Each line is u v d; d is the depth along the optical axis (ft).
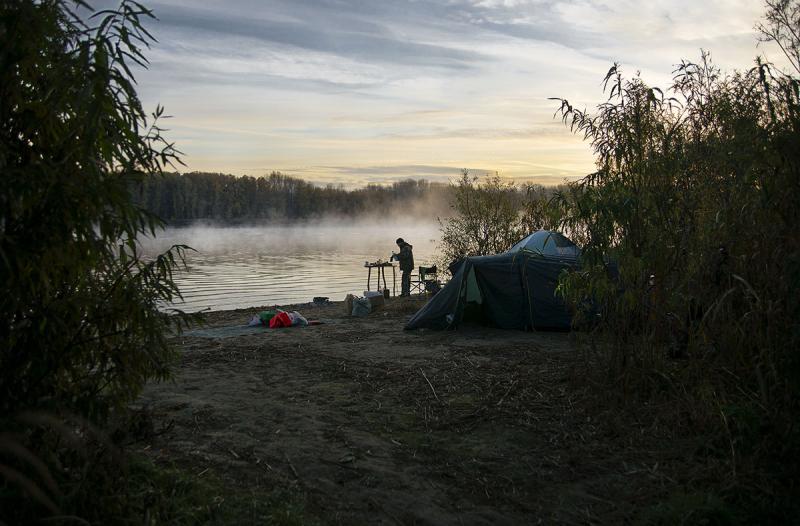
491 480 13.73
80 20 8.91
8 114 8.50
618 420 17.10
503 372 23.44
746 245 17.19
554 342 30.14
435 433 16.84
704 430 15.80
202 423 17.57
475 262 34.88
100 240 8.78
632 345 19.57
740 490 12.57
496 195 54.85
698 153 19.57
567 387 20.72
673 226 19.44
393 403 19.77
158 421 17.62
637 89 20.38
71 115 9.12
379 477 13.80
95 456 9.78
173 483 12.63
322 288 76.69
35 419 7.54
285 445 15.76
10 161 8.48
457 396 20.38
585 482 13.60
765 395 14.44
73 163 8.95
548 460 14.80
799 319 14.44
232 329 36.63
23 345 8.61
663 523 11.53
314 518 11.76
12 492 7.66
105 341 9.86
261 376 23.77
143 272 10.09
